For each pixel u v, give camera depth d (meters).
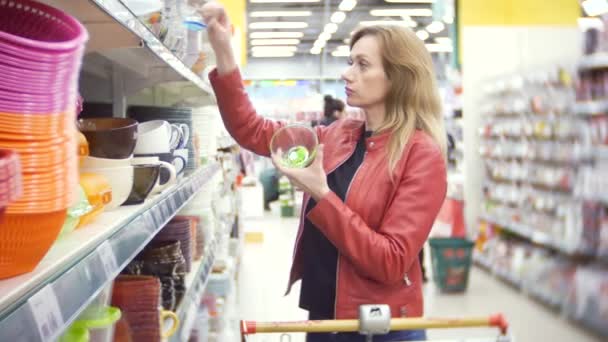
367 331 1.28
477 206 6.85
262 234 7.61
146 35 1.13
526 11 6.59
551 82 5.29
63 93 0.65
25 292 0.57
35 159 0.60
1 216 0.53
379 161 1.49
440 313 4.70
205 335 2.52
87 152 1.05
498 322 1.31
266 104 14.25
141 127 1.53
